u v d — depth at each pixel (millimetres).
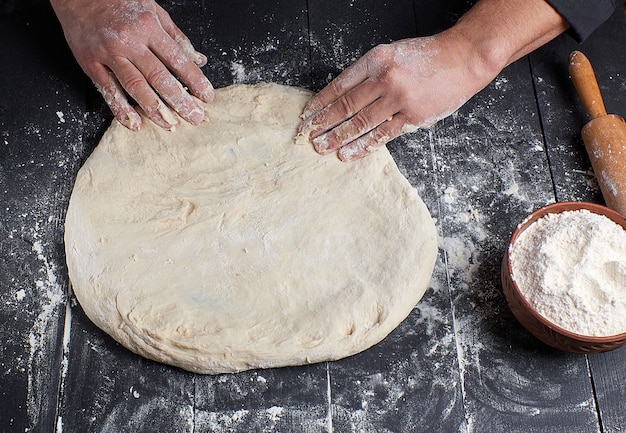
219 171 834
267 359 761
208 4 968
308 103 853
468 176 873
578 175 876
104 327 780
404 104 813
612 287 746
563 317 743
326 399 772
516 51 847
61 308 809
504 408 771
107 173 834
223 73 927
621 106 917
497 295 815
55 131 894
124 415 768
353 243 802
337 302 774
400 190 822
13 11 966
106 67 843
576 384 781
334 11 965
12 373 784
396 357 789
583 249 755
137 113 854
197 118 847
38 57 938
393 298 774
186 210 815
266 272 787
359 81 831
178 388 777
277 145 848
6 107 907
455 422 765
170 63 844
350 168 835
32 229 843
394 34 953
